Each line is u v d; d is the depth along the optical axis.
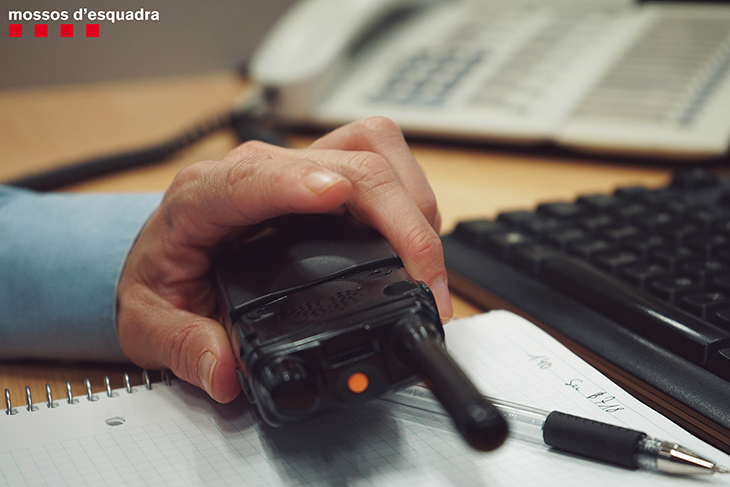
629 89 0.65
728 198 0.47
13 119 0.85
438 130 0.69
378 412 0.28
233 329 0.26
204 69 1.05
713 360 0.29
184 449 0.26
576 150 0.63
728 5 0.70
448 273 0.42
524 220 0.45
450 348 0.32
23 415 0.29
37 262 0.37
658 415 0.26
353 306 0.24
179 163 0.73
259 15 1.07
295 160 0.27
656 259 0.38
